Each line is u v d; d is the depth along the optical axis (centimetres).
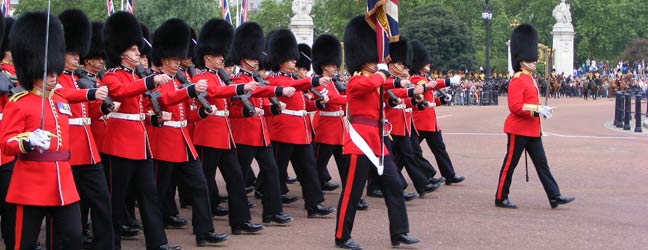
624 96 3459
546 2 9281
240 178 1266
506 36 9131
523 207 1488
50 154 913
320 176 1551
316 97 1453
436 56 7194
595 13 9419
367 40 1164
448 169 1747
